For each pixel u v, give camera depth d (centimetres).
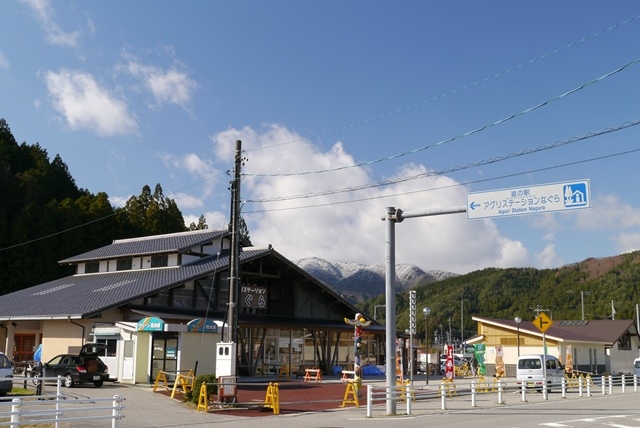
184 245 4228
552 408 2352
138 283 3878
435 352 5916
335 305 4728
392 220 2180
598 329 6116
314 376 4031
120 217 7300
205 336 3150
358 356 2945
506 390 3575
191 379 2688
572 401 2742
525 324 5559
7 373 2267
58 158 8588
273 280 4541
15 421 1380
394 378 2141
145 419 1867
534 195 1803
